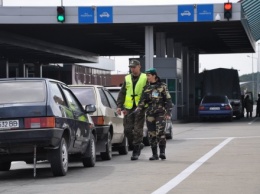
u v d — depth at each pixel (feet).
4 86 52.49
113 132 70.44
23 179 52.16
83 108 61.46
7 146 49.70
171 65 184.96
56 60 277.85
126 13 163.12
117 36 204.85
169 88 185.06
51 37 203.51
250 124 152.76
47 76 326.44
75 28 178.29
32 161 58.85
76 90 68.59
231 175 49.90
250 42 231.50
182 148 81.10
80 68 341.62
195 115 243.81
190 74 260.21
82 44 232.73
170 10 163.12
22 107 49.96
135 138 66.08
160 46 193.88
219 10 160.45
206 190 41.88
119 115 74.13
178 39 219.41
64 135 53.31
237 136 104.32
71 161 69.82
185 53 241.35
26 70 314.35
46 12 159.84
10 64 303.89
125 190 42.86
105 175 52.75
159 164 60.18
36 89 51.88
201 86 206.39
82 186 45.83
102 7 162.50
